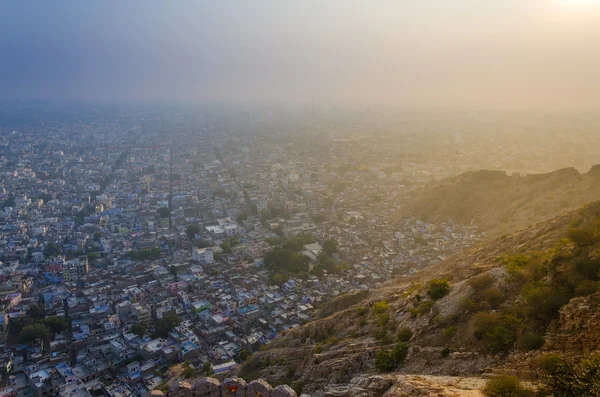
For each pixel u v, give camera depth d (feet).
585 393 98.89
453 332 160.76
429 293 201.05
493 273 180.96
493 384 112.98
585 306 129.59
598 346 117.19
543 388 108.37
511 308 154.51
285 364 254.88
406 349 168.55
